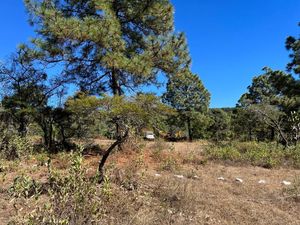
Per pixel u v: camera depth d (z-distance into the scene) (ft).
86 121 44.34
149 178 28.17
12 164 28.71
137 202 21.13
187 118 116.06
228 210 22.84
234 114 123.44
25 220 14.51
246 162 43.27
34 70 48.37
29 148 35.91
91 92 49.80
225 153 45.62
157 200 23.27
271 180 33.01
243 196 26.86
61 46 45.50
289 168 40.68
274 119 64.39
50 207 14.34
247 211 22.93
